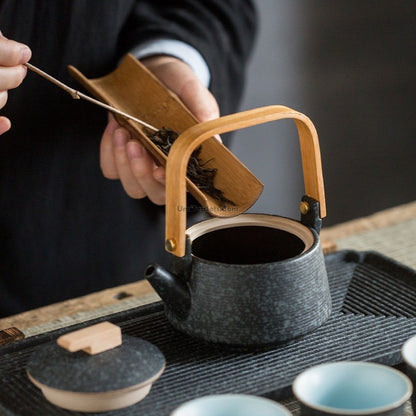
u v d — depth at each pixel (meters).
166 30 1.46
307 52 2.61
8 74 1.20
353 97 2.70
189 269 1.07
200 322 1.07
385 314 1.14
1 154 1.50
